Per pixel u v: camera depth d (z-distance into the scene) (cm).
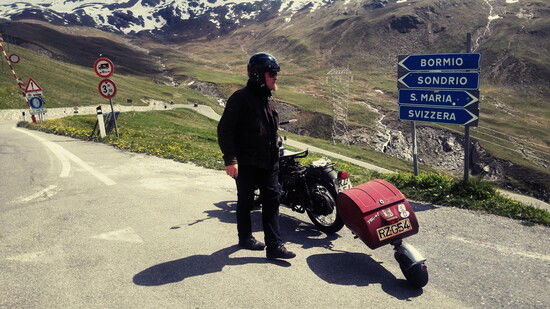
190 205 748
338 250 573
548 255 562
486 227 675
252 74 503
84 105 8031
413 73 1027
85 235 589
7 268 482
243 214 537
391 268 519
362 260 540
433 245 600
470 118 937
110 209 712
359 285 468
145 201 766
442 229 666
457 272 512
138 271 480
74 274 469
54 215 676
